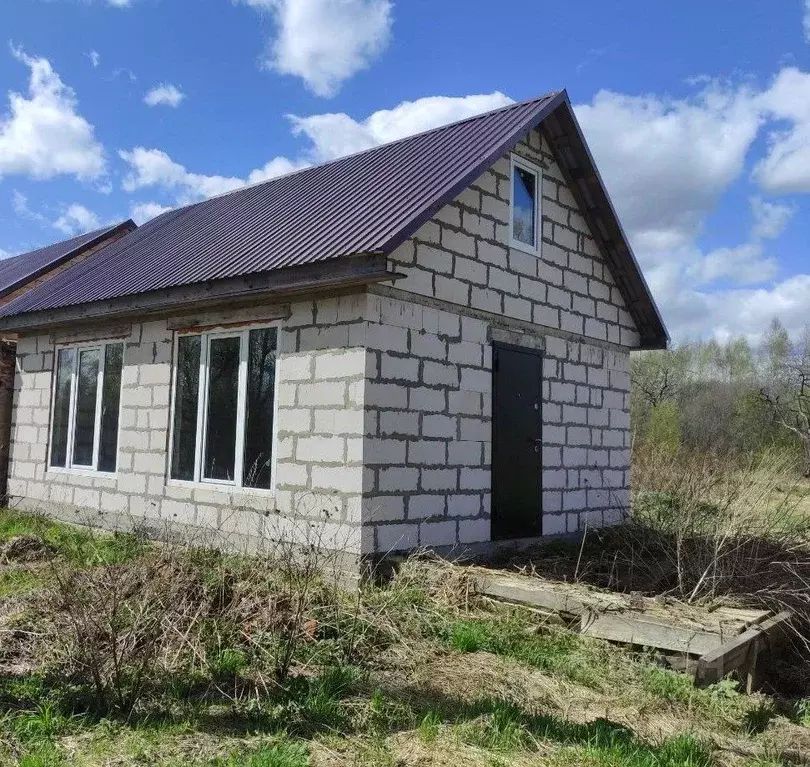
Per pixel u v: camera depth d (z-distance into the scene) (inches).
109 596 214.8
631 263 467.8
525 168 415.2
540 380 418.0
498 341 386.9
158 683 195.5
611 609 266.5
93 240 690.2
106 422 441.7
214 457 374.0
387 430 323.6
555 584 296.8
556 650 251.1
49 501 474.9
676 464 485.4
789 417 1194.6
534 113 398.0
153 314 405.4
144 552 343.3
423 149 418.3
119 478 423.5
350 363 319.9
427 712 190.9
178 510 384.8
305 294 338.6
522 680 223.0
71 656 200.7
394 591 289.3
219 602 246.8
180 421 393.7
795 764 182.1
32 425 497.0
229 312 370.0
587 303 459.2
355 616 252.4
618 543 423.2
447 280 356.8
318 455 327.6
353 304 321.4
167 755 160.6
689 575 346.9
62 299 446.3
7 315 483.2
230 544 356.2
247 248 372.5
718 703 216.2
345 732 177.8
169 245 462.3
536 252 418.3
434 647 245.6
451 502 354.0
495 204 390.9
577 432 445.7
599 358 468.8
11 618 238.4
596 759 167.9
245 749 165.8
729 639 238.7
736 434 943.7
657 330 498.0
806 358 1499.8
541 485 413.4
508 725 183.2
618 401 485.4
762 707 219.9
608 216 450.9
